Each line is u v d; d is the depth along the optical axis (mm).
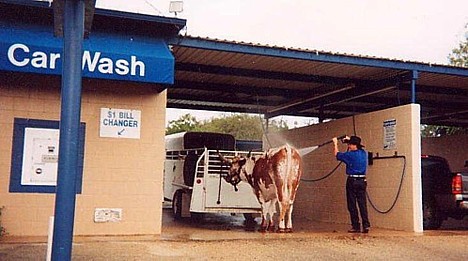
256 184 12172
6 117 10242
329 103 17422
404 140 12938
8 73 10172
